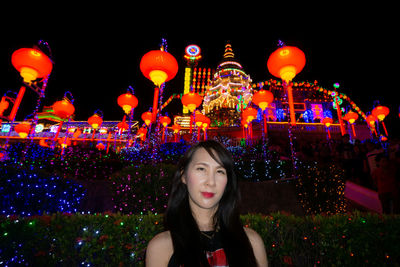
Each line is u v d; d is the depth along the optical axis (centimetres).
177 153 956
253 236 141
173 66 731
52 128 2692
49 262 236
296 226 261
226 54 3459
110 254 239
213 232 131
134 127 2730
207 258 118
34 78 712
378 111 1405
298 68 718
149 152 962
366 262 236
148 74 738
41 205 445
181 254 115
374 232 243
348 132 2269
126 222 251
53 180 485
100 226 249
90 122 1425
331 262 244
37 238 238
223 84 3100
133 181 445
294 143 1091
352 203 670
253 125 2236
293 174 659
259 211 601
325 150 925
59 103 1070
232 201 141
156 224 252
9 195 394
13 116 1185
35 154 779
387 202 539
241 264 119
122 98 1103
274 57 729
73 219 250
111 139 2484
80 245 242
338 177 599
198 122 1619
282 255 251
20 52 674
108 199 609
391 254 233
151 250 121
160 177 447
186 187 140
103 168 812
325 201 577
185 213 131
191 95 1143
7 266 230
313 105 2495
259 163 721
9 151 778
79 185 569
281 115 2373
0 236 234
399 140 597
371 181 719
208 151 130
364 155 818
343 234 248
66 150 875
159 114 991
